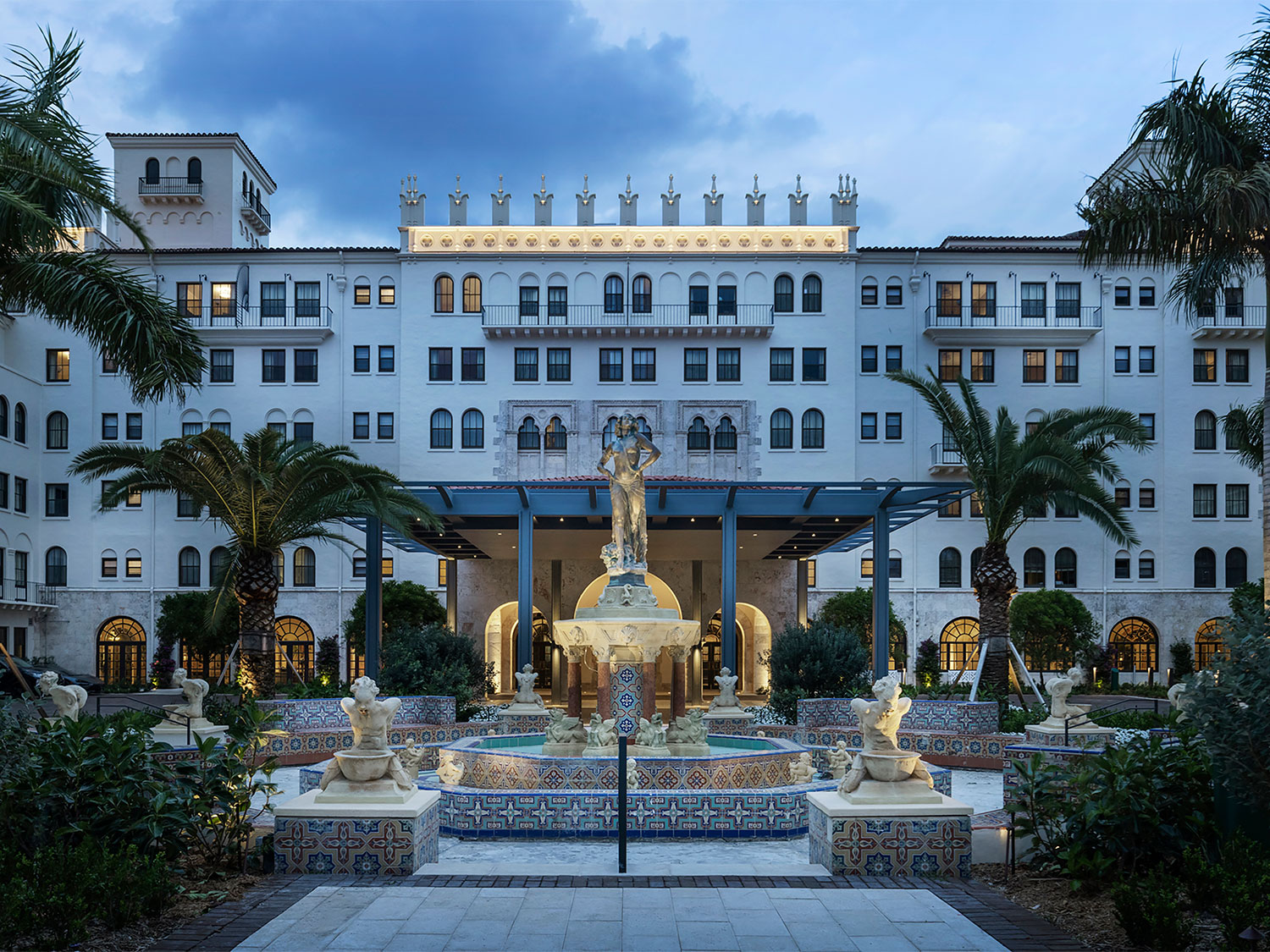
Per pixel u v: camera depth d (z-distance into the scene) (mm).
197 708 18375
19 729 9648
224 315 51344
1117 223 17688
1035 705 26719
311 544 50781
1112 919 8461
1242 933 7336
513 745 19219
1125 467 51406
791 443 50781
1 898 7582
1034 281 51656
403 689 28266
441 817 14523
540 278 51125
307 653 51062
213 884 9625
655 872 10469
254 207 62844
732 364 51188
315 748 23344
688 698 43812
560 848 13531
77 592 50844
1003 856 10773
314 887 9625
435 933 8023
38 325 51562
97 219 15094
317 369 51312
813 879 10047
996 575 29219
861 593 47719
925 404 51156
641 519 18250
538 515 31016
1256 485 51281
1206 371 51719
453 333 51219
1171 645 50625
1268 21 16656
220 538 50969
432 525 27984
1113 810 9414
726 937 7980
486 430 50875
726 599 30750
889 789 10547
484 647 49219
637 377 51125
